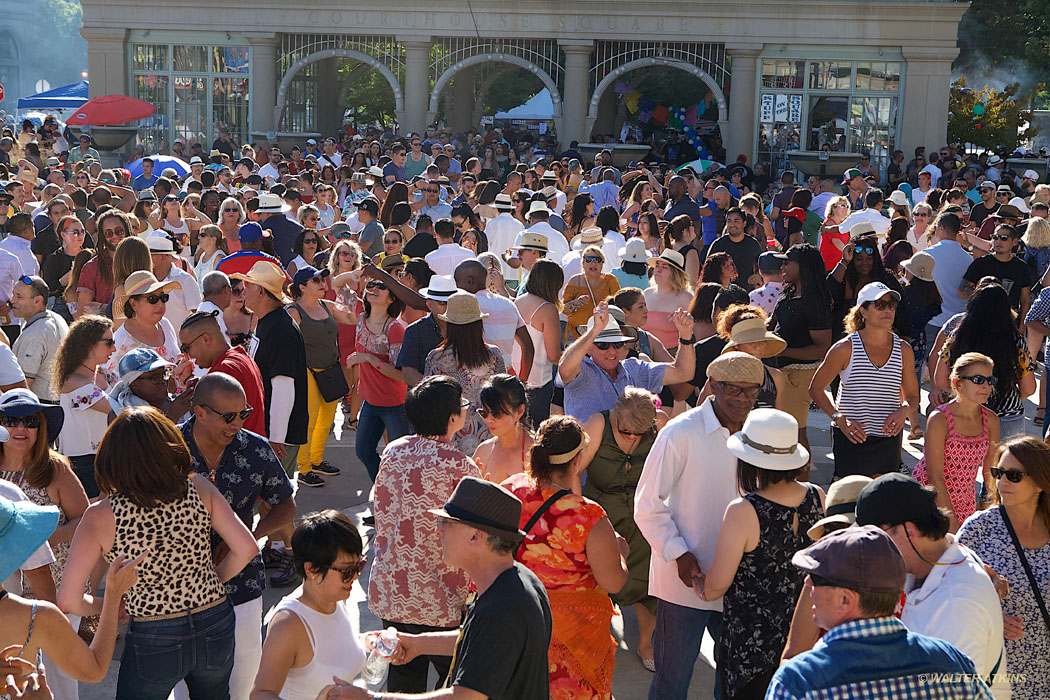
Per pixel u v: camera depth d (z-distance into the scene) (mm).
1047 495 4008
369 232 11961
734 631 4238
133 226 9422
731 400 4562
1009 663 4070
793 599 4203
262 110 30188
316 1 29234
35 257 10539
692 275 10203
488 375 6340
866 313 6305
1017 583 4016
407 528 4402
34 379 6734
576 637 4051
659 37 28234
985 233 12328
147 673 3953
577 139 29109
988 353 6551
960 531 4199
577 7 28312
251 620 4531
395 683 4492
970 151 33500
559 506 4070
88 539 3885
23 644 3307
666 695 4645
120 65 30188
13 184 13234
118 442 3855
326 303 8586
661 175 21797
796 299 7551
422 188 14133
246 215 13242
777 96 28438
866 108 28172
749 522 4113
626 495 5238
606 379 5926
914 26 27359
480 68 37594
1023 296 9570
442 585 4410
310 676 3656
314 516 3668
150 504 3891
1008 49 41344
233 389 4371
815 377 6598
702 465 4586
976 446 5586
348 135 30500
